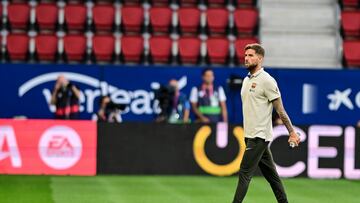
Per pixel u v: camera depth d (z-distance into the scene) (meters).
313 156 42.25
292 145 23.75
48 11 63.41
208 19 64.69
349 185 38.66
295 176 42.19
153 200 30.75
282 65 63.06
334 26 65.56
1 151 40.69
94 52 60.50
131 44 61.22
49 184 36.25
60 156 41.09
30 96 52.25
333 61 63.59
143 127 41.59
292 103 53.81
